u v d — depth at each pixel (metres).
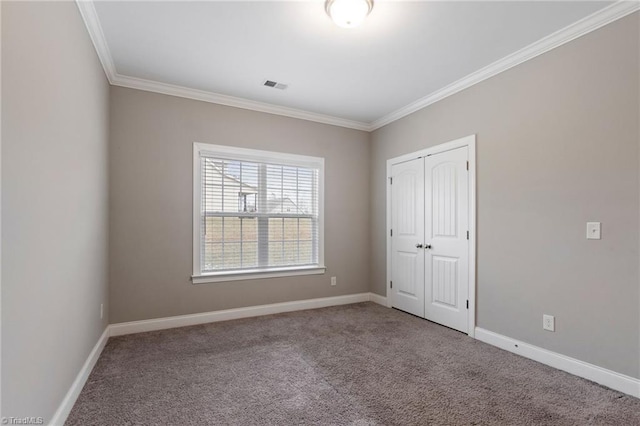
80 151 2.05
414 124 3.86
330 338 3.07
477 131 3.08
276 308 3.93
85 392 2.06
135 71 3.03
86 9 2.05
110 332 3.06
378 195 4.48
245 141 3.78
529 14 2.18
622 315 2.09
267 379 2.26
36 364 1.38
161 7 2.11
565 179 2.40
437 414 1.85
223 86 3.37
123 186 3.15
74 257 1.93
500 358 2.62
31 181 1.33
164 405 1.93
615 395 2.05
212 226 3.62
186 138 3.46
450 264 3.36
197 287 3.49
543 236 2.54
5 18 1.12
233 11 2.16
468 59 2.80
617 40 2.12
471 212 3.12
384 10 2.14
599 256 2.21
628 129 2.07
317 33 2.43
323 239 4.28
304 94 3.57
